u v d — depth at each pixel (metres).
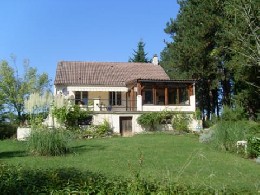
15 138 34.44
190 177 11.12
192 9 45.75
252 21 23.19
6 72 54.72
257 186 8.41
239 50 25.19
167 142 25.80
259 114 33.34
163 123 37.09
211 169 14.14
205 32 42.50
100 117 35.97
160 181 6.52
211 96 50.62
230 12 24.47
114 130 36.06
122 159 17.06
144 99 42.09
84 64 47.56
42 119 24.03
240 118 31.41
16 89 55.47
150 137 30.69
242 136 20.30
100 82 43.34
